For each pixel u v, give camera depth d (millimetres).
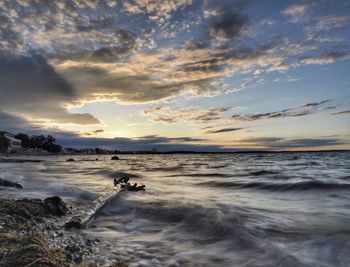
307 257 6289
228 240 7781
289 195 15188
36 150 196250
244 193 16406
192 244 7648
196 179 25891
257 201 13320
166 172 36844
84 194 16469
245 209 11195
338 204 12281
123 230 9188
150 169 44688
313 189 16328
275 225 8836
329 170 33250
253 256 6574
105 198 13508
